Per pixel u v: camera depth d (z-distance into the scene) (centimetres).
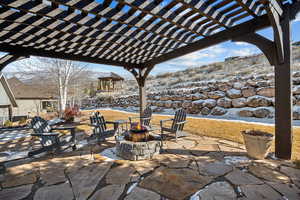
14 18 222
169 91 1032
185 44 377
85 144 371
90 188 190
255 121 550
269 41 248
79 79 1095
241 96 686
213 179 204
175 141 380
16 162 268
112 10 231
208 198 167
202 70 1919
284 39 238
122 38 336
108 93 1964
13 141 418
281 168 227
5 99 1050
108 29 271
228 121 578
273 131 419
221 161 260
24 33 262
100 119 404
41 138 285
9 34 274
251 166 237
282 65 242
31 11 203
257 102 623
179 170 232
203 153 299
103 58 446
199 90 859
